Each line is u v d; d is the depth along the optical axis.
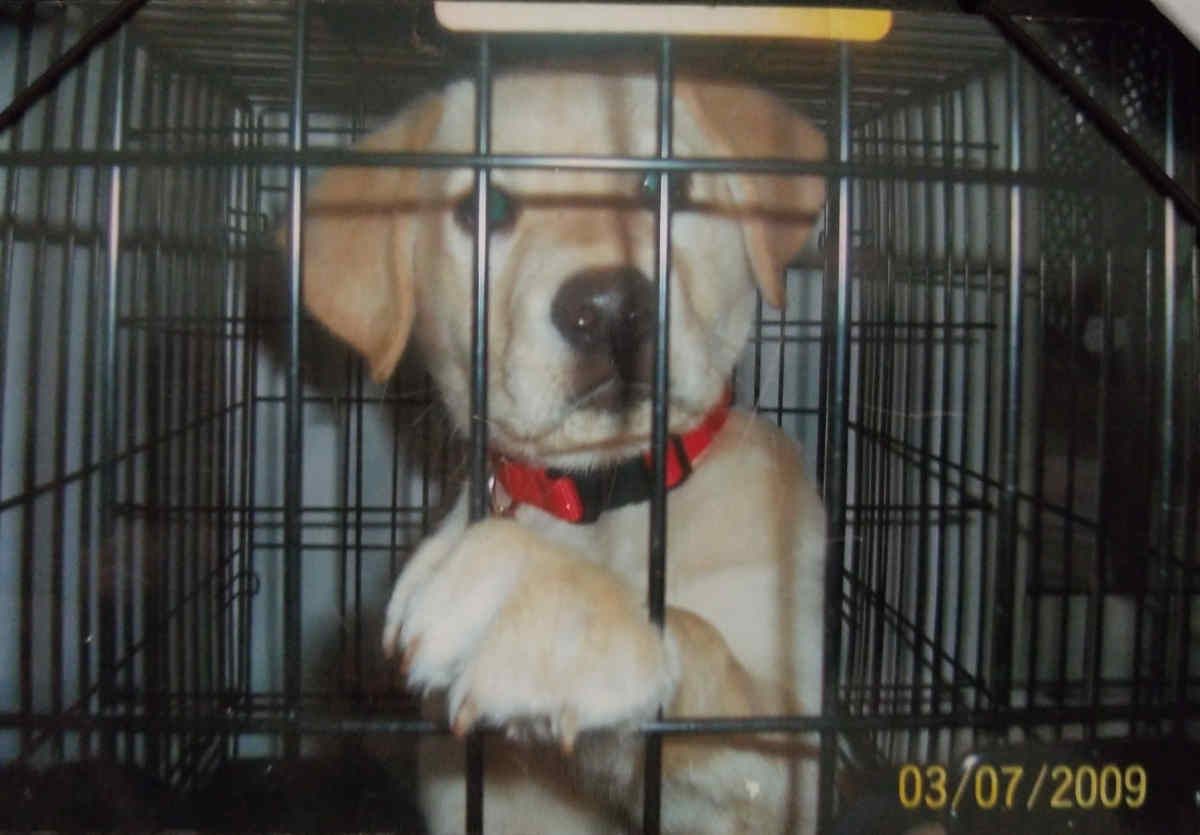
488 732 0.87
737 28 0.93
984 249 1.50
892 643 1.49
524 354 1.04
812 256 1.42
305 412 1.65
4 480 1.20
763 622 1.07
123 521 1.38
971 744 0.94
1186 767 0.92
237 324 1.64
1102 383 1.28
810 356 1.54
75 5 1.14
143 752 1.29
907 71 1.36
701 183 1.14
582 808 1.02
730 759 0.95
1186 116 1.07
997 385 1.49
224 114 1.52
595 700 0.77
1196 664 1.15
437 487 1.56
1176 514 1.14
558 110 1.16
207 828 1.13
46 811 1.09
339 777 1.20
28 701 1.23
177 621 1.50
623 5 0.90
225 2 1.23
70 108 1.19
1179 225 1.11
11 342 1.21
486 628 0.80
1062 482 1.41
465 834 0.95
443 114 1.19
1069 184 1.07
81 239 1.34
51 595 1.28
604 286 1.03
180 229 1.53
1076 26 1.08
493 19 0.88
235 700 1.52
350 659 1.50
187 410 1.55
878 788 0.94
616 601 0.81
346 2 1.21
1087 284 1.33
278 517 1.66
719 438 1.16
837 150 1.04
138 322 1.40
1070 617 1.43
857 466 1.51
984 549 1.46
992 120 1.37
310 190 1.21
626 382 1.04
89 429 1.34
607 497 1.09
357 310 1.19
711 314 1.13
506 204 1.13
